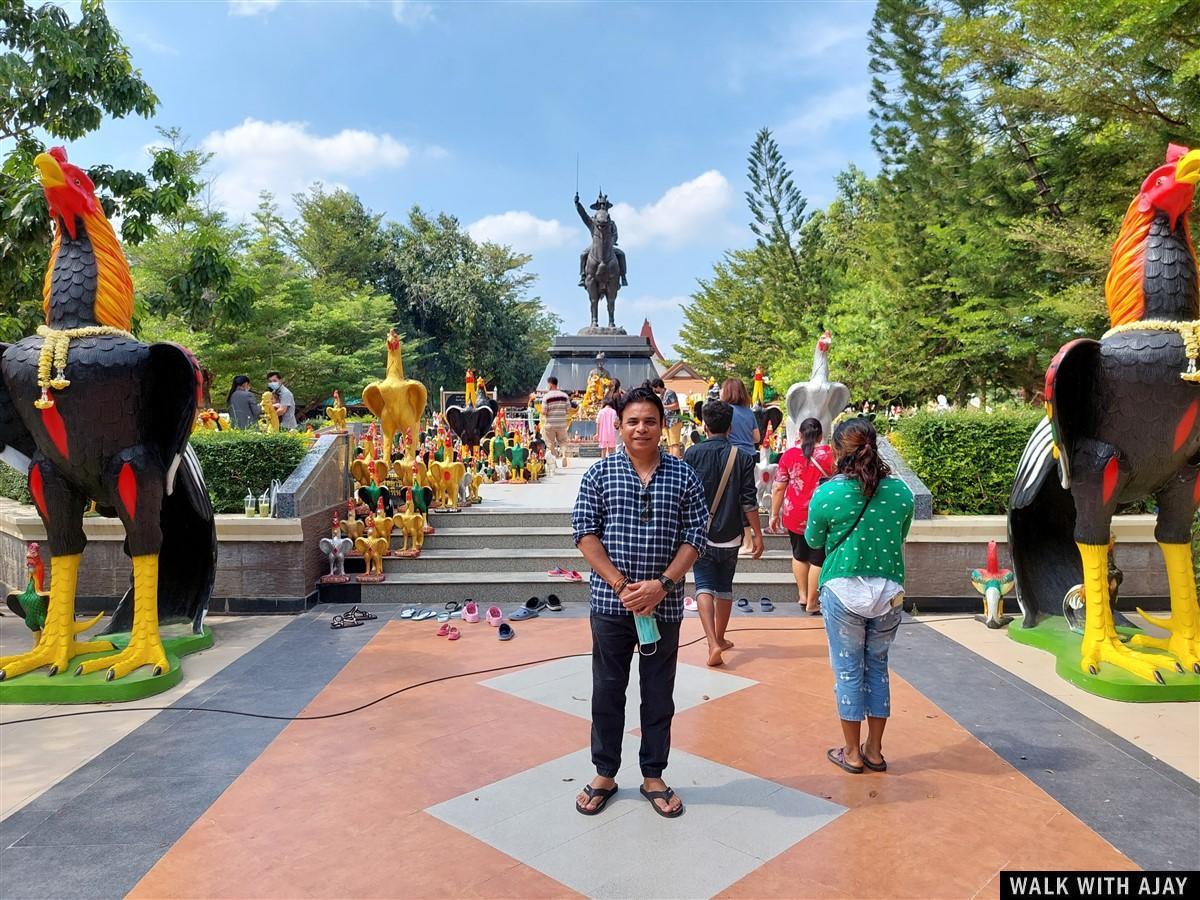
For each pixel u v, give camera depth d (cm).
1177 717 471
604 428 1289
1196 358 469
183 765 408
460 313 4272
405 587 768
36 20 895
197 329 2689
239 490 791
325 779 389
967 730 450
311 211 4284
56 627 538
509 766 401
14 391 504
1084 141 1326
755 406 1309
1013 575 684
